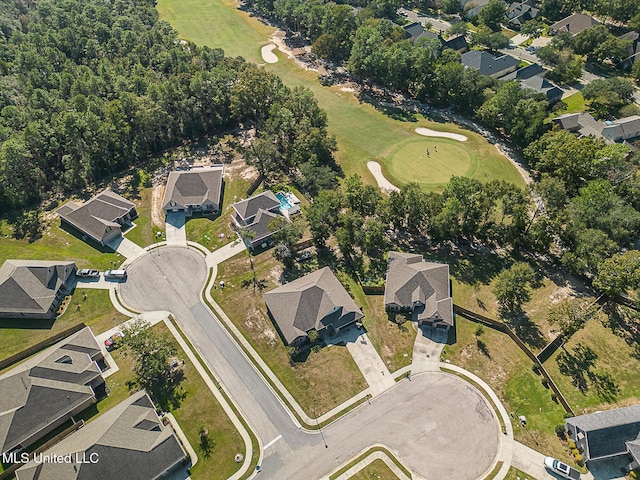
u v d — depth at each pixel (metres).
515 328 79.00
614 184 102.75
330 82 154.50
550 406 68.12
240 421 65.94
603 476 60.22
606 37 162.62
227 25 192.88
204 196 101.75
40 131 103.12
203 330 78.12
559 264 92.00
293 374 71.88
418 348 75.75
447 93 139.50
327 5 170.00
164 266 89.31
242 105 121.44
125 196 105.06
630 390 70.38
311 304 77.06
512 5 199.75
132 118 114.44
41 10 165.50
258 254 92.25
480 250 94.62
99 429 58.78
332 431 64.94
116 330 77.44
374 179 113.06
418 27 179.62
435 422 65.94
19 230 96.44
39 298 79.00
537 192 93.62
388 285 82.75
